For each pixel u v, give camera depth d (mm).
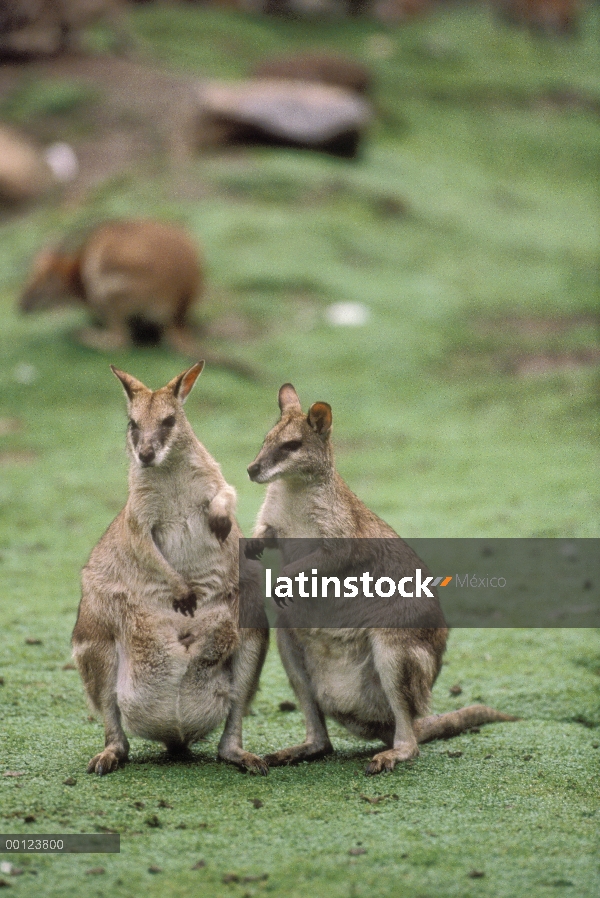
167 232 45906
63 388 41969
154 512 14016
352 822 12383
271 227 58625
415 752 14836
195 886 10656
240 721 14555
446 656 20406
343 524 15312
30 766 14156
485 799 13367
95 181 68000
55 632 20797
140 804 12734
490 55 105812
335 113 71250
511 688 18688
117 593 14164
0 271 55750
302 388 43781
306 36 101625
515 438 38469
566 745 15875
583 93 98938
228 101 70250
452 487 32875
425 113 88250
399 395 43500
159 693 13906
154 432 13875
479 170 79812
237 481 33062
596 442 37719
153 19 97938
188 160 68375
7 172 67562
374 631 14805
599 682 18812
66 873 10875
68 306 47156
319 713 15359
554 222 71062
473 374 46062
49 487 32625
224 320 50000
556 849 11750
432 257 60125
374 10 110438
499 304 54406
